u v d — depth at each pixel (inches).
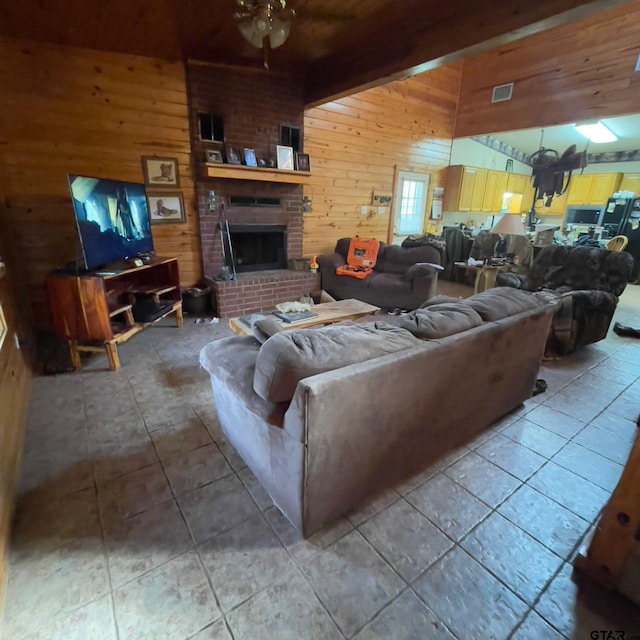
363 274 181.2
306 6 107.4
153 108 143.7
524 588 48.9
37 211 130.7
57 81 125.7
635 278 247.6
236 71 156.0
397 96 226.1
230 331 143.3
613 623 44.9
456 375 65.2
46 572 49.4
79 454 72.9
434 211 276.8
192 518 58.8
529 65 215.8
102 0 96.6
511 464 72.0
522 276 153.3
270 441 54.9
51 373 106.6
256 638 42.6
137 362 114.7
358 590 48.2
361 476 58.0
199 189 159.0
